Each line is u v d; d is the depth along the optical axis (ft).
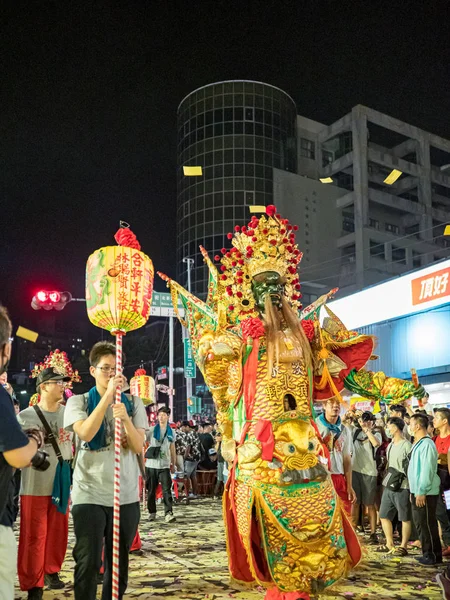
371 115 195.52
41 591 17.15
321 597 17.81
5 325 8.60
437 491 23.26
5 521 8.41
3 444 8.13
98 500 13.58
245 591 18.58
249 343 11.87
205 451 54.13
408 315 71.10
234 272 13.14
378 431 30.63
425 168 206.18
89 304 14.83
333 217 189.47
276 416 11.40
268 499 11.00
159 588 19.07
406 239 194.29
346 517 11.71
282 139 183.62
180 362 157.07
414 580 20.12
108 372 14.85
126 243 15.06
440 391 65.51
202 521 35.88
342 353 12.71
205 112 182.19
